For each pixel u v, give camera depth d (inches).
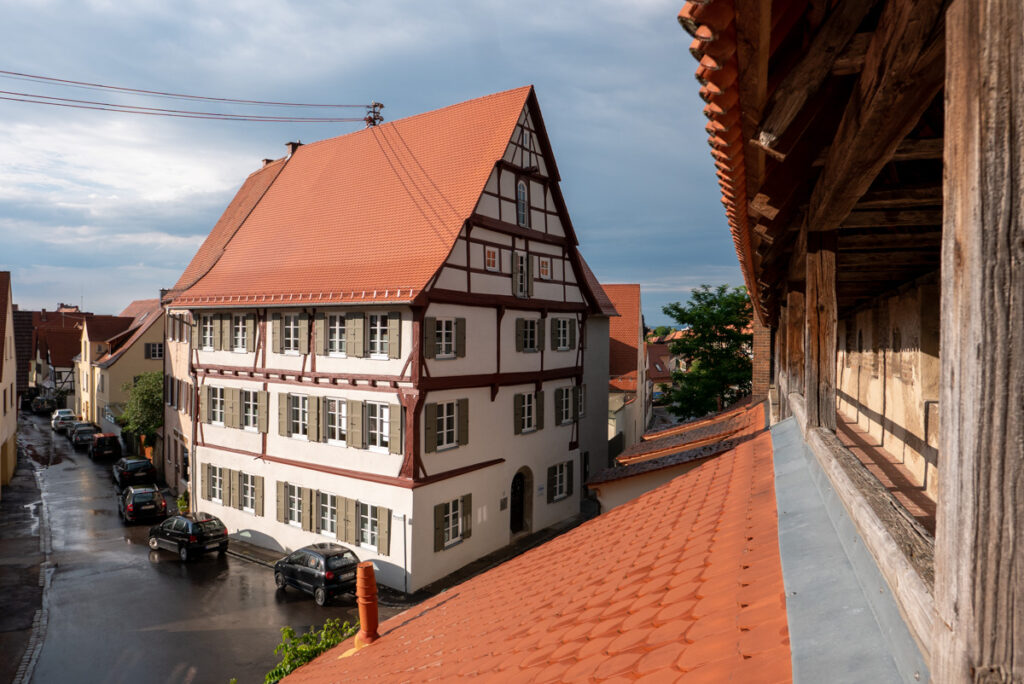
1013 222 42.5
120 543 922.7
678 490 272.5
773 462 216.5
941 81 73.9
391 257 794.2
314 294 811.4
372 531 765.9
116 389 1707.7
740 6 62.4
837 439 161.3
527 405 920.9
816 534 120.0
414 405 719.7
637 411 1509.6
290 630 403.5
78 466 1472.7
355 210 919.0
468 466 797.9
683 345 1100.5
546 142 905.5
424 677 175.9
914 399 264.4
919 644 60.9
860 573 90.7
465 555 798.5
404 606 690.2
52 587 759.1
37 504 1141.1
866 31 81.0
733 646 89.6
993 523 44.8
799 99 86.1
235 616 679.1
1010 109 42.2
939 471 51.2
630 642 112.9
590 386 1116.5
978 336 44.4
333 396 802.2
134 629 650.8
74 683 552.7
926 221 155.6
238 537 934.4
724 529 158.2
